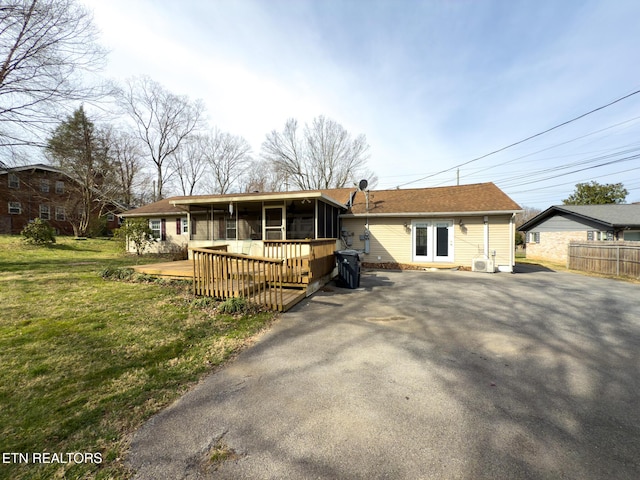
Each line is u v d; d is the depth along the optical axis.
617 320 4.76
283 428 2.03
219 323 4.32
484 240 11.20
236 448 1.83
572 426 2.10
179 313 4.70
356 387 2.62
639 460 1.77
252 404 2.33
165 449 1.82
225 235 10.77
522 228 21.11
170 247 16.34
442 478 1.62
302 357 3.27
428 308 5.46
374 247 12.54
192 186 31.19
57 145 11.35
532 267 13.51
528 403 2.40
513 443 1.91
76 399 2.35
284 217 9.66
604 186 23.56
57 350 3.27
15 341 3.50
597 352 3.47
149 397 2.41
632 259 9.77
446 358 3.27
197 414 2.19
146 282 6.85
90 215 21.00
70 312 4.63
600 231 15.34
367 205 12.59
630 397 2.51
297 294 6.05
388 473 1.64
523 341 3.81
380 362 3.15
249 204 10.34
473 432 2.02
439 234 11.78
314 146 28.25
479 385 2.68
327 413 2.22
